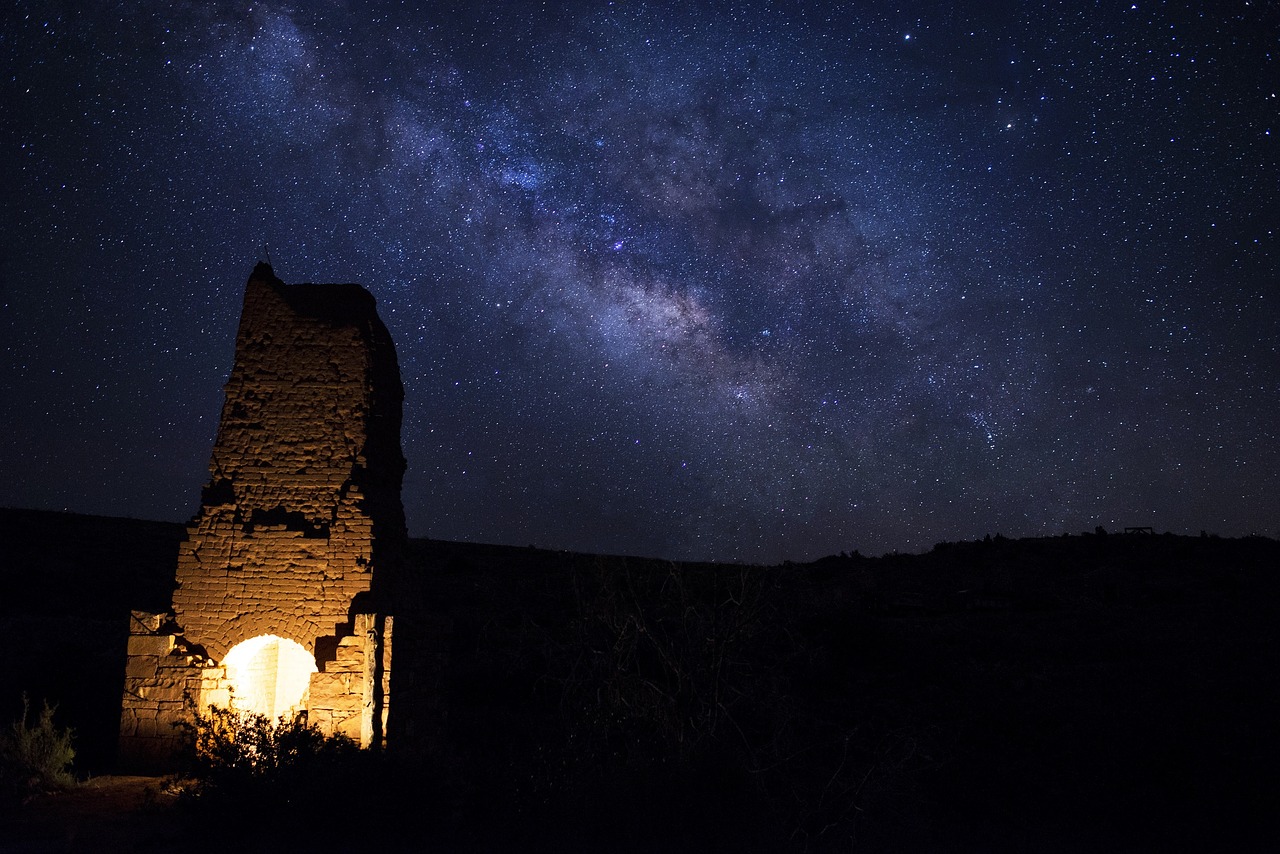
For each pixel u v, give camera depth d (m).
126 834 9.99
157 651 13.91
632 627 13.66
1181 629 25.09
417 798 10.35
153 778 13.13
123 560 33.00
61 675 16.41
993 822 12.85
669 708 12.39
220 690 13.94
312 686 13.04
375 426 15.02
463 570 34.47
